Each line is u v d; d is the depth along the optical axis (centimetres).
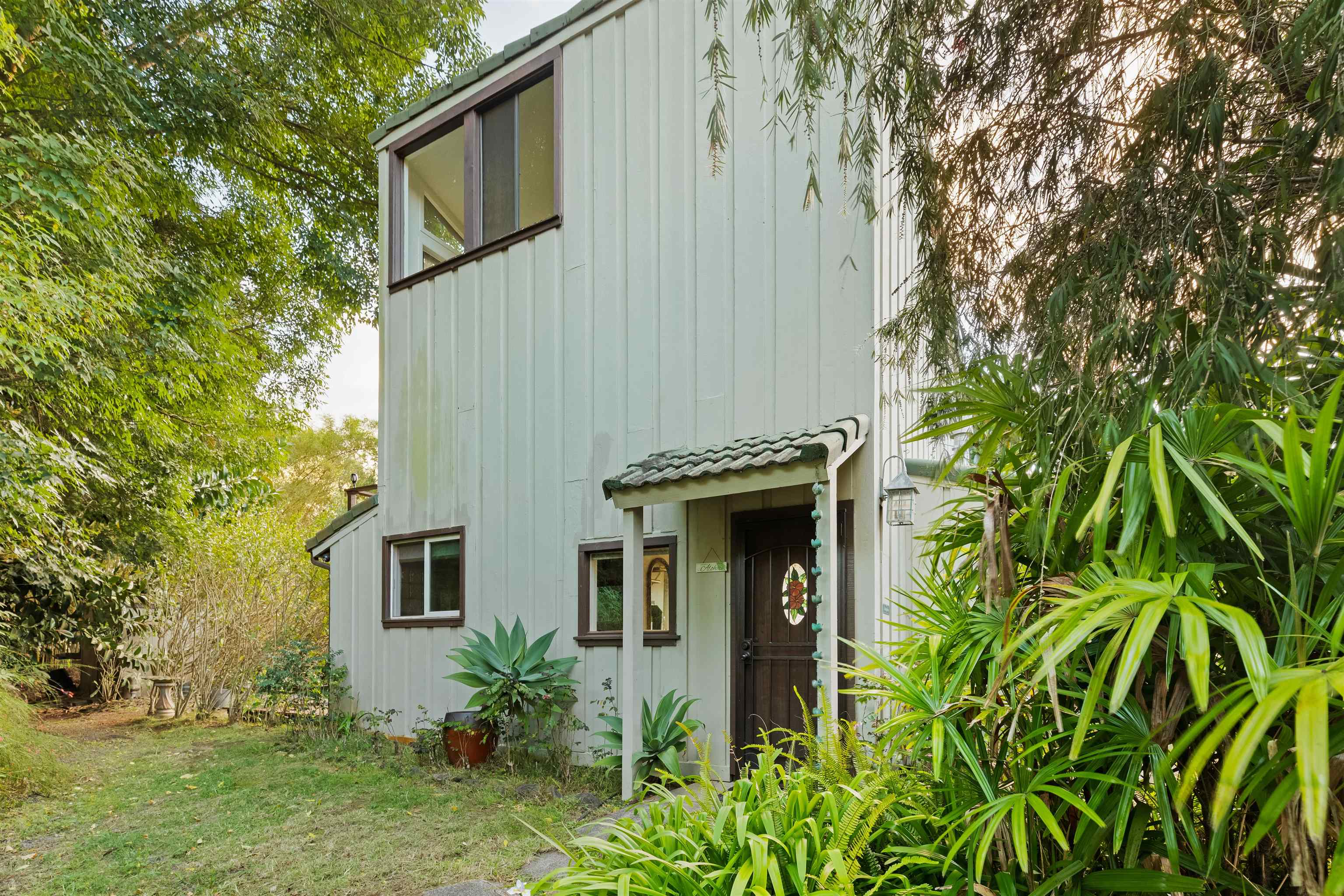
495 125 753
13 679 696
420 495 770
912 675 217
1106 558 172
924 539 248
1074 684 178
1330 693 126
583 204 667
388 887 368
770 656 521
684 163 606
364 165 1373
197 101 1010
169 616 1000
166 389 892
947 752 194
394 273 821
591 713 608
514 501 689
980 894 175
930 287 282
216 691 952
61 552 794
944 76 263
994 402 227
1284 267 186
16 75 750
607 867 214
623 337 629
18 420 705
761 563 535
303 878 380
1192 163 199
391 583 783
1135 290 200
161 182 1005
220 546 979
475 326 739
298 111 1273
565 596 642
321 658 812
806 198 299
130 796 554
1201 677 121
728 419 562
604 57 665
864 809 205
